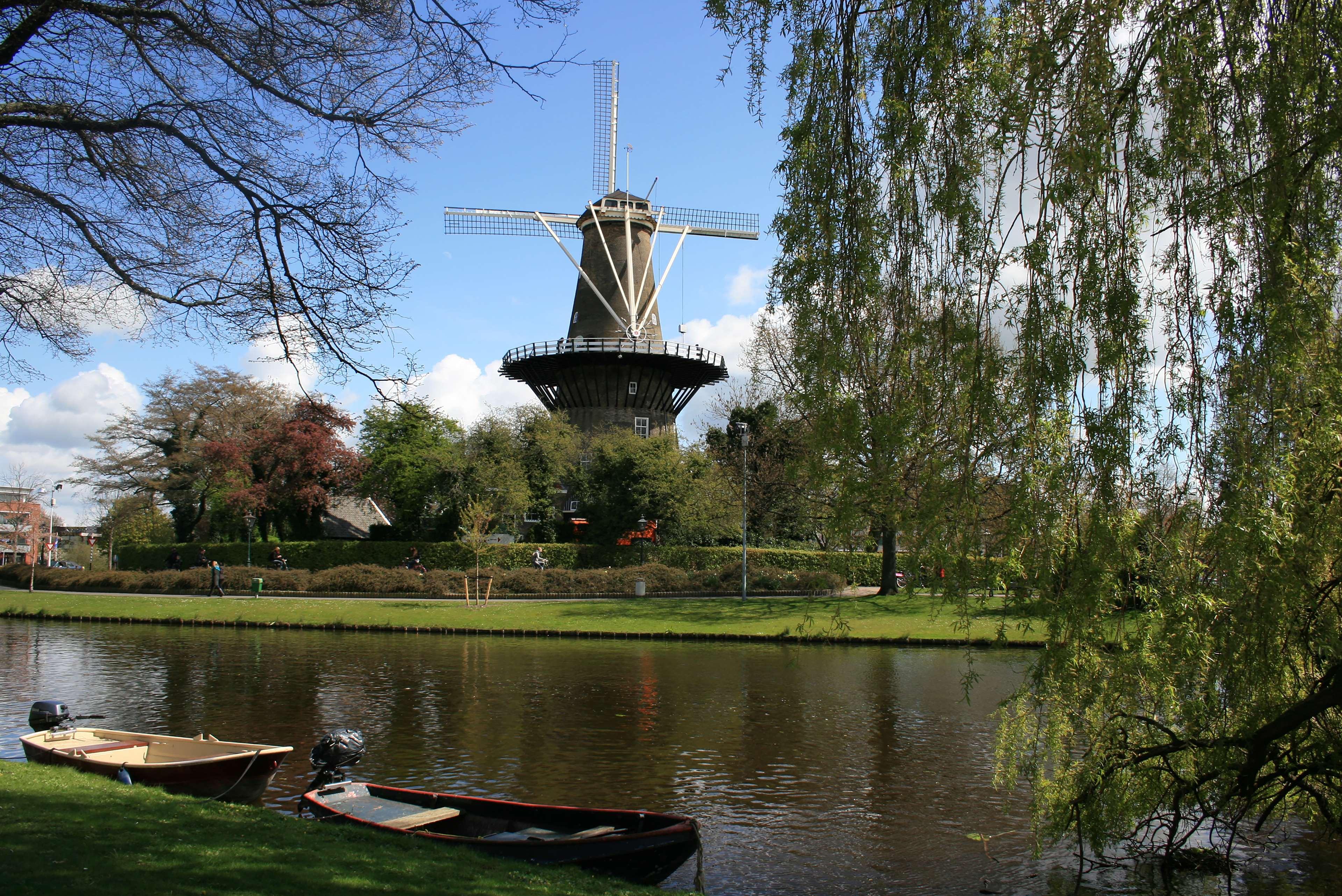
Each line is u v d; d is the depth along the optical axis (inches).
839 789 428.8
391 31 334.6
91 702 628.7
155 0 319.6
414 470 1911.9
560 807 316.5
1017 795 421.1
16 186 325.4
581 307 1934.1
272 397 2076.8
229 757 358.9
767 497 1715.1
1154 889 318.0
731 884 319.6
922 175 279.4
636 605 1293.1
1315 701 278.7
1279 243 249.6
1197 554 261.3
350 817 315.6
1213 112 260.2
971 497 265.6
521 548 1656.0
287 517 2033.7
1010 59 270.5
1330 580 282.2
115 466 2037.4
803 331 283.0
